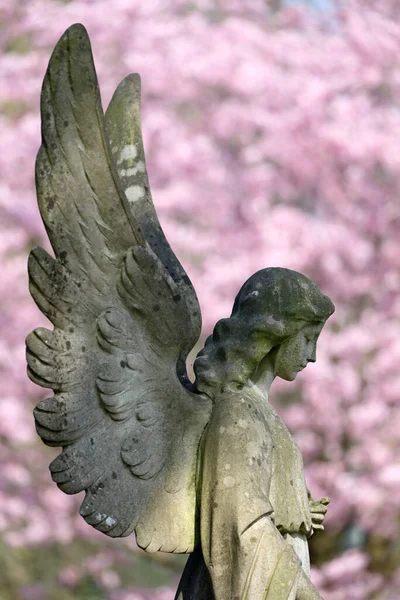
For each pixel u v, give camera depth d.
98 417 4.13
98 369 4.14
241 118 13.36
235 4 14.95
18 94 14.02
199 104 13.98
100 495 4.10
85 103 4.17
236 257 12.88
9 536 13.45
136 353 4.20
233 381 4.23
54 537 13.34
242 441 4.09
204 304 12.55
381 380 12.52
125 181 4.78
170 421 4.20
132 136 4.82
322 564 12.38
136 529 4.12
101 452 4.12
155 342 4.23
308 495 4.41
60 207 4.16
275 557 3.94
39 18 14.28
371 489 12.07
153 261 4.21
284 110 13.43
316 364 12.32
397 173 13.02
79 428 4.10
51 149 4.17
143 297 4.20
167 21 14.37
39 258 4.10
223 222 13.16
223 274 12.63
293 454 4.31
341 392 12.31
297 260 12.63
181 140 13.30
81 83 4.15
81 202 4.18
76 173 4.18
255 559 3.94
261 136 13.88
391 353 12.45
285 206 13.36
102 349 4.16
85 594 14.42
